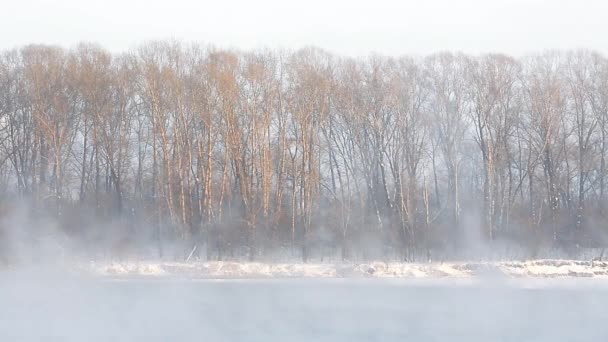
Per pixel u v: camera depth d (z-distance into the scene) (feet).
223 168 209.56
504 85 224.53
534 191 222.48
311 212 208.44
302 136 208.64
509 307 123.24
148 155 223.51
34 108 212.23
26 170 221.05
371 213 218.38
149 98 207.72
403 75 225.97
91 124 219.00
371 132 220.43
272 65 216.54
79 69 214.90
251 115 210.38
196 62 217.77
